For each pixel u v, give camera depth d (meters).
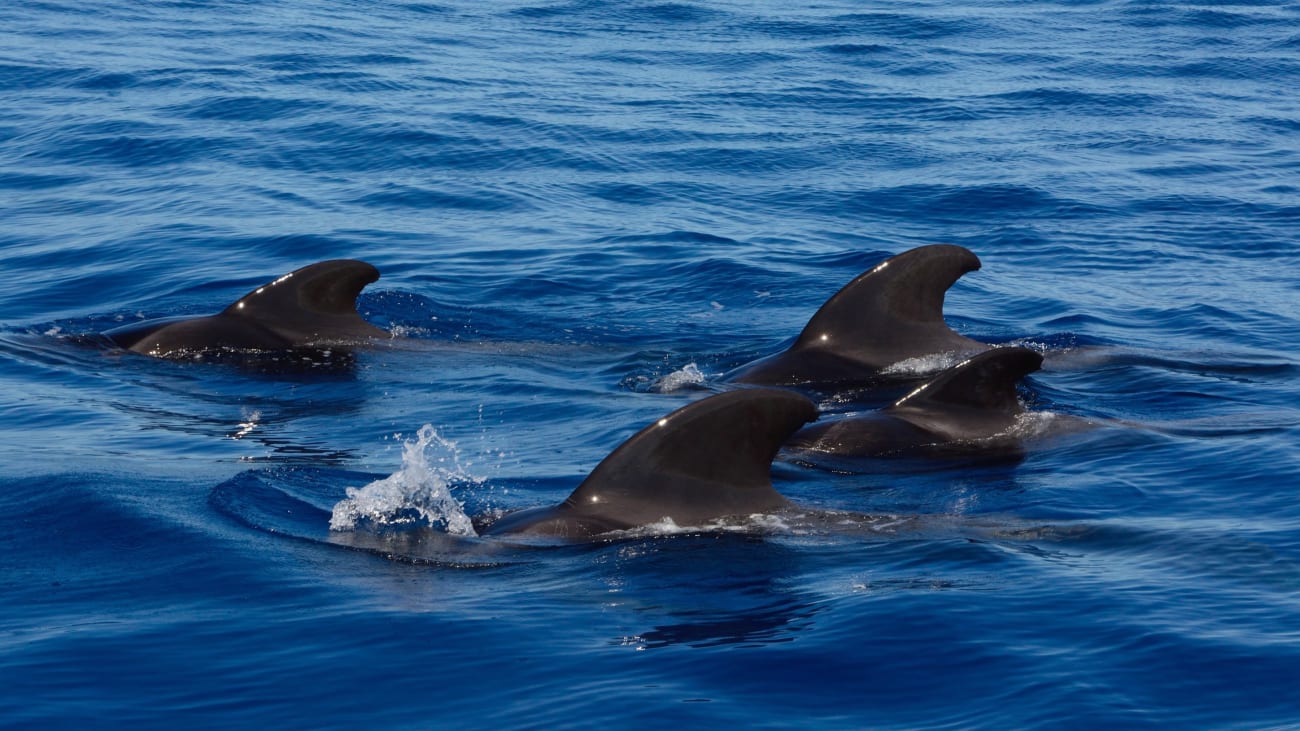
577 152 32.16
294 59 42.12
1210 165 31.95
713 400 11.49
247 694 8.55
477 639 9.23
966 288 22.44
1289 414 15.32
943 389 14.74
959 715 8.29
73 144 31.73
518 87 39.31
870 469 13.36
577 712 8.31
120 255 23.48
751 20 52.34
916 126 35.91
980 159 32.28
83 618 9.58
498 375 17.44
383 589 10.05
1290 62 45.66
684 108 37.22
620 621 9.52
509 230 25.69
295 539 11.05
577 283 22.36
